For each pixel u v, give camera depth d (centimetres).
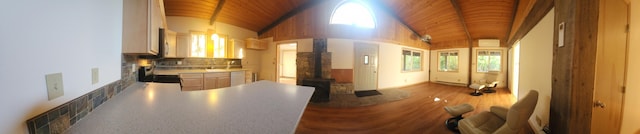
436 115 328
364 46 555
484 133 177
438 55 760
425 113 339
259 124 86
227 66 531
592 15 147
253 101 128
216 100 130
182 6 426
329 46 518
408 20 628
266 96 145
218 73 443
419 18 598
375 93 516
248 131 78
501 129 170
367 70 562
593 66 148
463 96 494
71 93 82
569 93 156
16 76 56
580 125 151
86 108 94
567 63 160
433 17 572
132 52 148
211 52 484
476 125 204
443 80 741
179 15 450
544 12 233
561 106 169
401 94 507
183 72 389
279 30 570
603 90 154
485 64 668
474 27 598
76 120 84
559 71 174
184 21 456
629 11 163
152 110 104
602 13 149
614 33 156
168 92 156
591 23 147
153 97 136
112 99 128
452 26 605
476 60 673
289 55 1022
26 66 60
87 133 74
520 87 365
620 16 159
